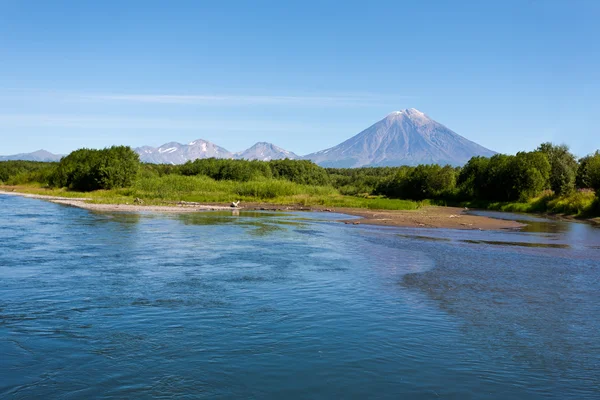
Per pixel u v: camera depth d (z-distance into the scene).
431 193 89.56
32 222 33.72
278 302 13.64
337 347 10.20
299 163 114.25
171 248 23.25
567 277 17.59
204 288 15.12
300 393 8.10
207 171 92.88
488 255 22.67
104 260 19.61
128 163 75.62
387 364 9.35
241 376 8.69
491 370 9.16
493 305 13.63
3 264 18.34
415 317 12.40
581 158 69.44
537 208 60.91
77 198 64.00
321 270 18.39
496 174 74.12
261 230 32.28
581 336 11.10
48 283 15.34
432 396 8.07
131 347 9.94
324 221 41.06
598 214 47.59
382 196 101.94
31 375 8.54
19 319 11.62
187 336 10.68
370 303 13.69
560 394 8.23
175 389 8.11
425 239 29.08
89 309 12.55
